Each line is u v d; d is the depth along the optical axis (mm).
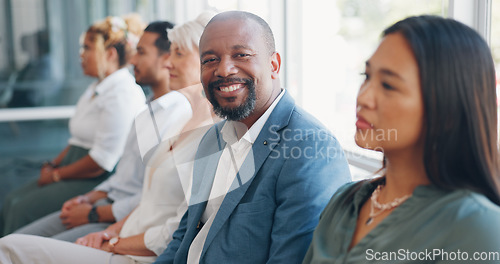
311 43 2633
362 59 2223
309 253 1163
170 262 1583
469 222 877
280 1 2791
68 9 4477
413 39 937
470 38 926
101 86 2674
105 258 1755
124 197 2217
